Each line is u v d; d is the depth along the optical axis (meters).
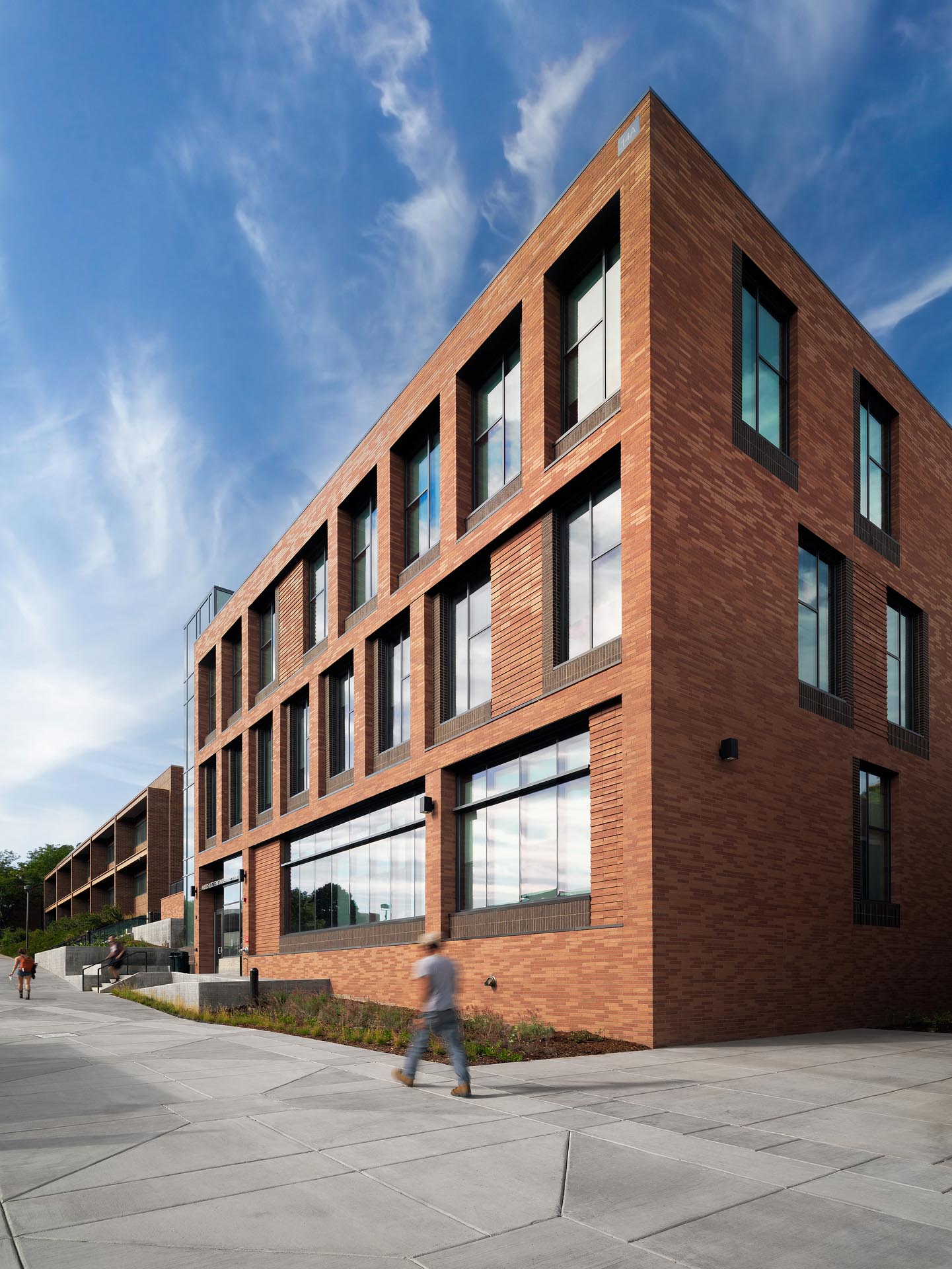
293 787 31.62
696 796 14.74
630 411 15.46
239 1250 4.89
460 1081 9.23
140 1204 5.64
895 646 22.50
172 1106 8.56
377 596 25.23
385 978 22.41
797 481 18.56
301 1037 15.58
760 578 17.05
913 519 23.36
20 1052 13.09
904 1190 5.92
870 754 19.95
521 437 19.55
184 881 43.88
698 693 15.11
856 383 21.30
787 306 19.20
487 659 20.12
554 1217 5.44
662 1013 13.47
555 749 17.23
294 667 31.17
